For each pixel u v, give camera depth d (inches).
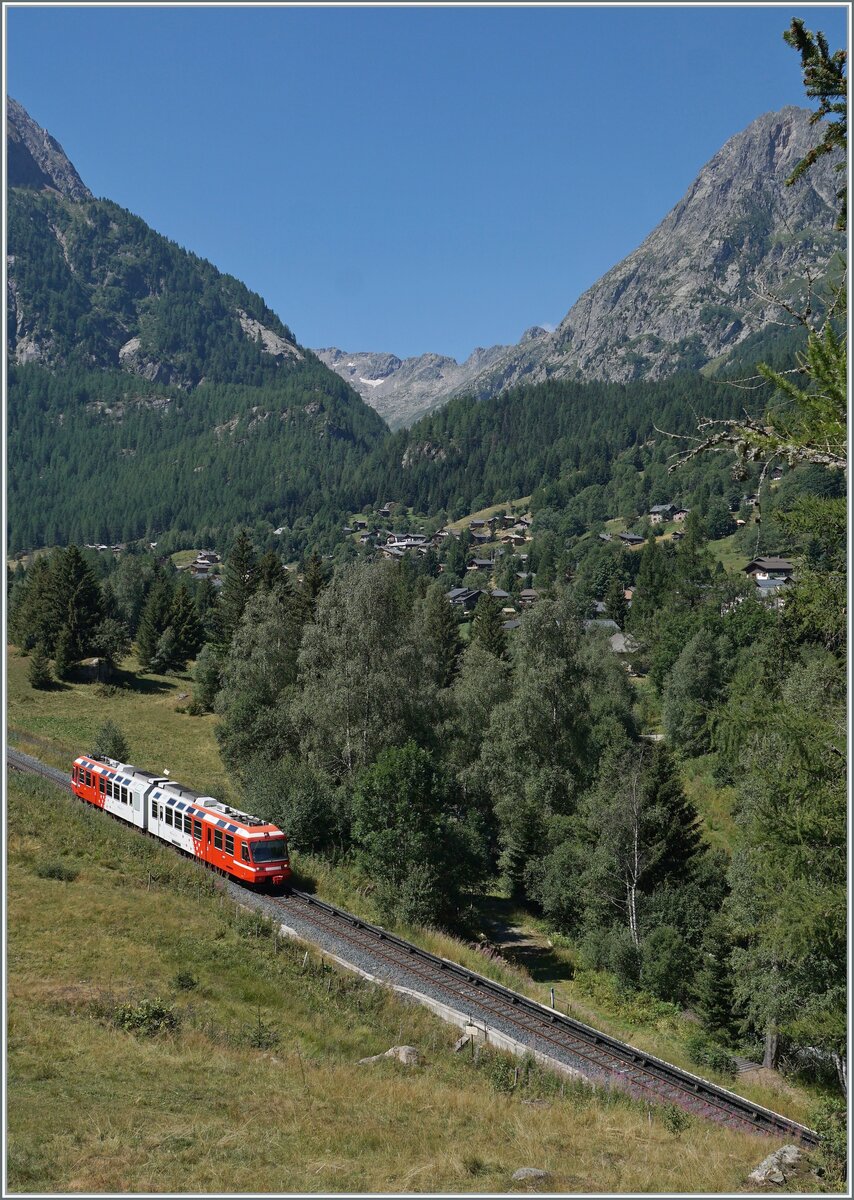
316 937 1427.2
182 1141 717.9
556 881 2053.4
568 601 2605.8
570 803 2396.7
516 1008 1254.9
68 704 3806.6
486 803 2554.1
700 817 2659.9
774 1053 1416.1
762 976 1362.0
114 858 1630.2
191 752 3233.3
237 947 1300.4
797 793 770.8
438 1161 727.1
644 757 2073.1
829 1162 725.3
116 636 4402.1
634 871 1902.1
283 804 2023.9
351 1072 960.9
